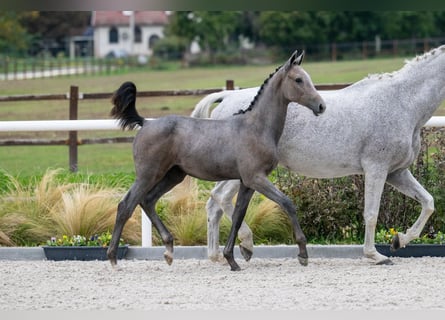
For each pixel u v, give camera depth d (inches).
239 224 426.6
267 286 381.7
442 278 398.3
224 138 416.2
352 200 512.1
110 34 3486.7
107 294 367.2
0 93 1466.5
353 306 338.6
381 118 434.6
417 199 447.5
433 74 440.5
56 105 1279.5
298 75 408.2
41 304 348.2
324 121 438.0
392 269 425.4
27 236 504.7
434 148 562.9
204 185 561.9
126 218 422.9
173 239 452.1
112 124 490.3
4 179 578.6
